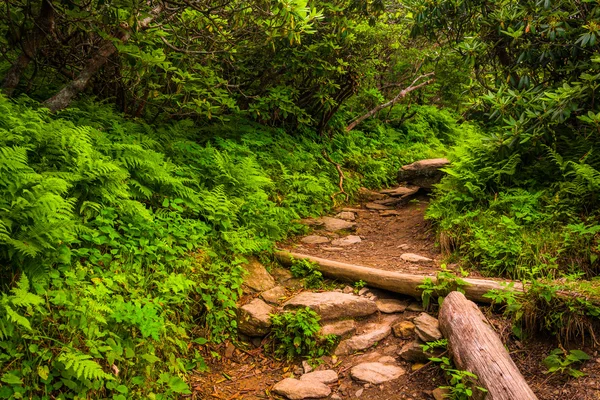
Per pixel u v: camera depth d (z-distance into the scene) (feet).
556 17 21.65
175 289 14.82
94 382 11.52
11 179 13.26
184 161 22.53
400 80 49.03
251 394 14.28
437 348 14.61
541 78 25.57
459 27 27.55
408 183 34.71
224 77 31.94
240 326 16.60
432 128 46.83
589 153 20.15
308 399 13.83
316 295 17.78
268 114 32.30
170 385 13.12
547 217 19.30
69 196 15.57
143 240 16.08
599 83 20.68
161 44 25.50
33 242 12.52
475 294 16.14
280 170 28.02
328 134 37.29
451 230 21.29
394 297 18.07
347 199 31.37
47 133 16.51
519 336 14.64
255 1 22.36
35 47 21.99
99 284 13.41
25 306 11.95
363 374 14.40
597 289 14.60
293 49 29.63
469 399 12.45
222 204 19.60
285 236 23.02
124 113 24.85
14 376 10.67
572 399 12.53
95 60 22.22
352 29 30.25
